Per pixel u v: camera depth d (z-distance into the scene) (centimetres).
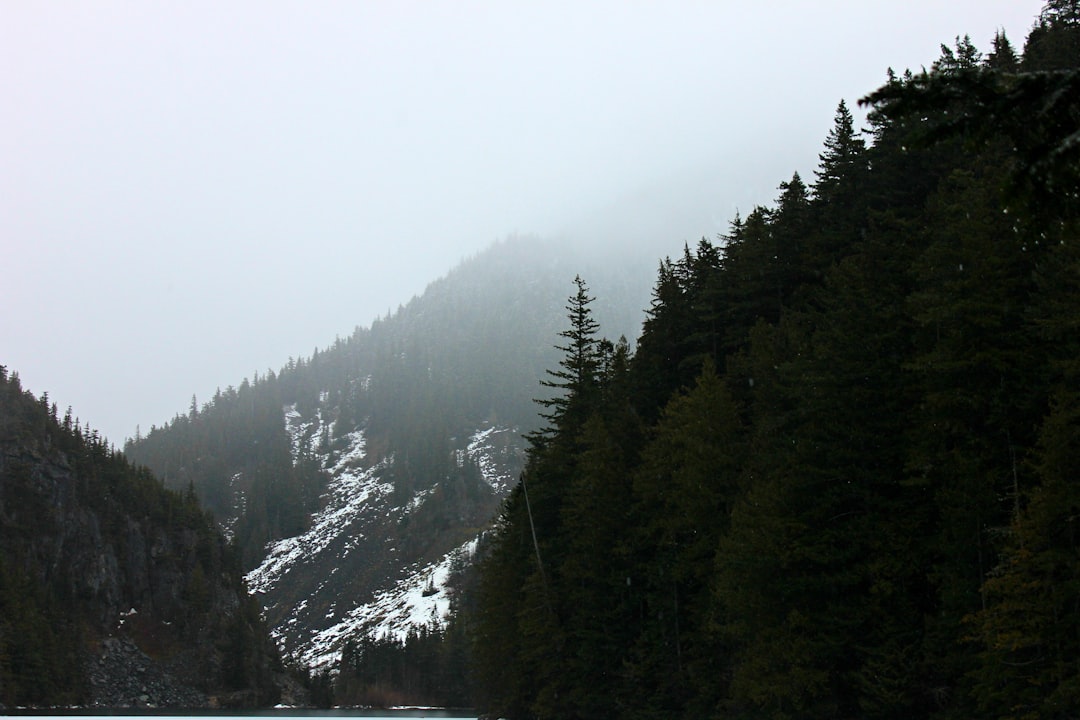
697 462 3522
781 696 2847
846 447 2859
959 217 2680
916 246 3173
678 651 3766
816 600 2850
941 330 2692
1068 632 2111
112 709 10019
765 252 4478
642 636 3944
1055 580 2122
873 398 2875
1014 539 2225
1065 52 2803
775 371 3494
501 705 5525
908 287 3086
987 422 2466
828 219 4384
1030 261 2514
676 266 5388
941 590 2522
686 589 3900
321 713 10094
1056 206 620
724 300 4719
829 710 2805
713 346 4766
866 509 2833
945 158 3744
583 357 5469
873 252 3105
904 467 2709
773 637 2870
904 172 3997
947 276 2586
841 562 2792
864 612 2700
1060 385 2188
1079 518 2130
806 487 2894
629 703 4022
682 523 3631
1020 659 2214
